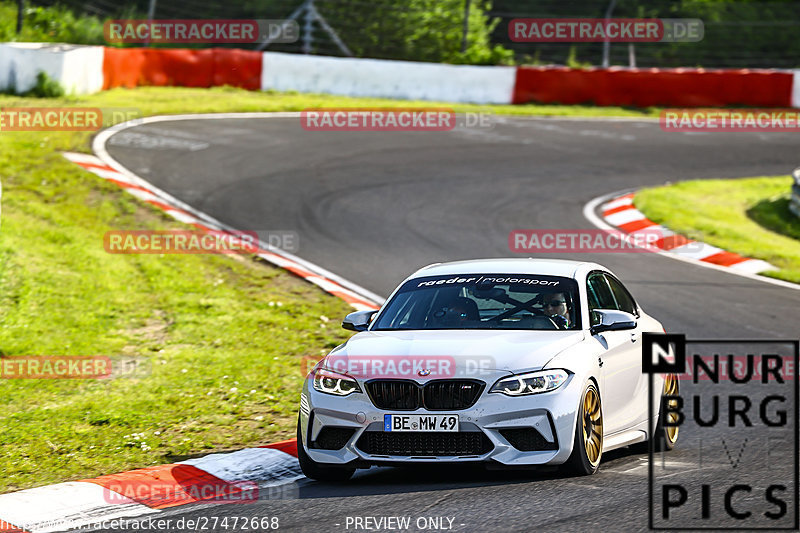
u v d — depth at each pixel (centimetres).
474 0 11744
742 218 5950
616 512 1748
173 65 9262
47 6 10694
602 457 2417
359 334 2325
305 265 4666
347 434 2067
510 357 2052
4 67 7988
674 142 8456
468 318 2286
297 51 11325
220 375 3200
